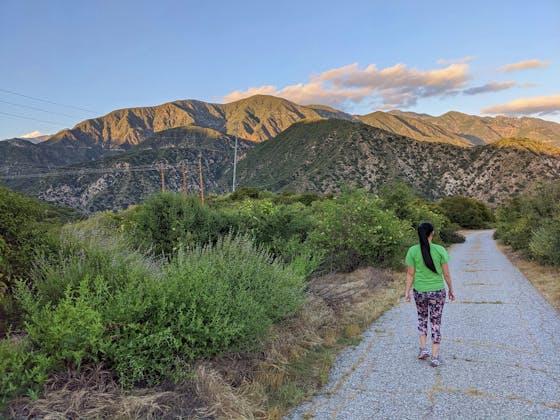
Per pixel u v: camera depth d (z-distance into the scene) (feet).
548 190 61.52
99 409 10.48
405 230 53.26
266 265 21.20
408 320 23.80
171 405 11.50
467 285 36.91
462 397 13.04
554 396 12.83
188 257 19.49
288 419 12.11
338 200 45.14
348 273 41.16
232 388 13.30
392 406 12.62
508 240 83.41
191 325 13.32
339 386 14.43
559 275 38.40
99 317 11.80
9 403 10.00
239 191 166.09
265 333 16.61
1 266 16.98
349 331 21.09
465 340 19.30
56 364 11.36
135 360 11.96
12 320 15.75
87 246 20.58
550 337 19.31
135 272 15.79
